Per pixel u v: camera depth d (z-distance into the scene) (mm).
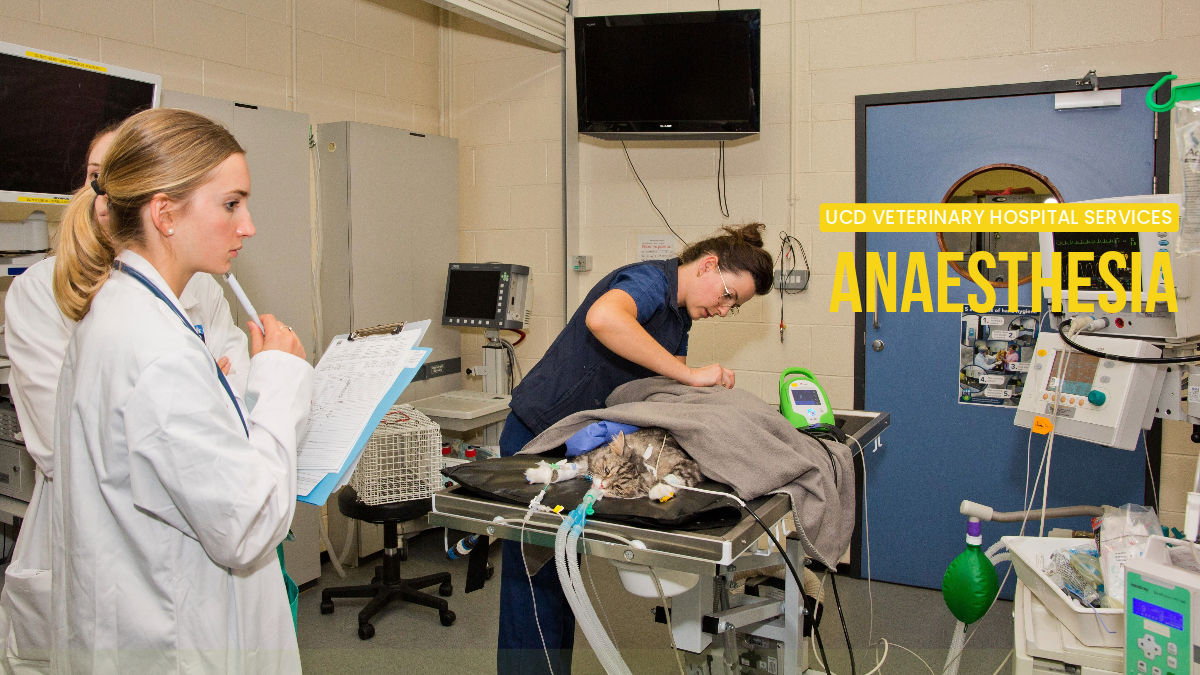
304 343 2945
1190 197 1401
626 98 3080
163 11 2705
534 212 3686
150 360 953
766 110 3203
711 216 3336
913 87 2975
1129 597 1191
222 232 1056
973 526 1686
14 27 2312
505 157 3736
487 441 3477
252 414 1088
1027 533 2914
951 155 2943
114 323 983
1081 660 1294
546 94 3623
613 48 3059
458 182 3762
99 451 988
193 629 1044
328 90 3332
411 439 2582
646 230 3453
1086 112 2756
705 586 1568
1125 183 2727
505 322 3320
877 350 3100
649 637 2584
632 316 1651
